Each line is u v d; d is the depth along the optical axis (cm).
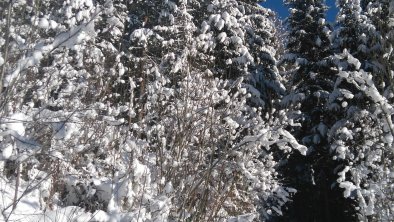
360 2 1777
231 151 494
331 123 1669
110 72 543
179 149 503
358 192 641
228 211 561
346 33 1691
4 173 418
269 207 868
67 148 400
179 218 448
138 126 518
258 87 1812
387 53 552
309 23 1864
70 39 333
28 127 378
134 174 421
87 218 383
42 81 441
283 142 498
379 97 495
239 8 1828
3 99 345
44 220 360
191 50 588
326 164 1597
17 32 353
